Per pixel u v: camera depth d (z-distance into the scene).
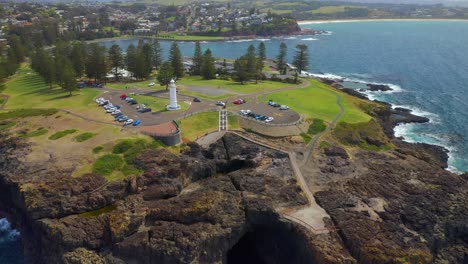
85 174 81.94
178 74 166.88
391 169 93.50
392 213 77.88
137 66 158.88
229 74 178.00
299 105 128.12
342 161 95.50
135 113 113.50
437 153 112.31
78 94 135.75
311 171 91.31
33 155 87.88
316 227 73.88
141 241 69.88
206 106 120.81
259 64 173.50
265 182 85.44
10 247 81.50
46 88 147.62
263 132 105.44
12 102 129.50
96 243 71.31
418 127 133.00
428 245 72.81
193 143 96.31
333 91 152.62
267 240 81.50
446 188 85.75
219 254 74.06
